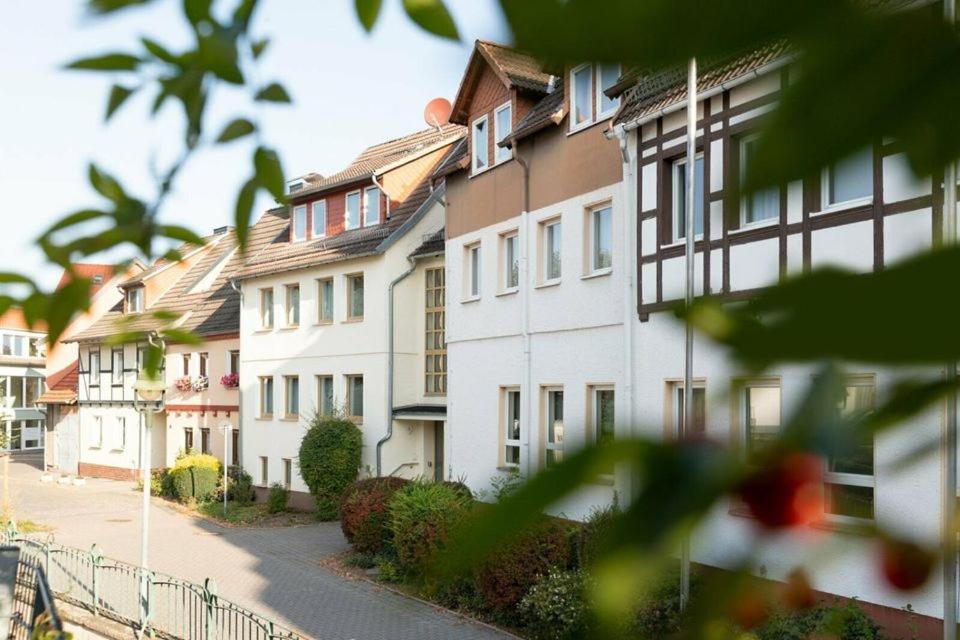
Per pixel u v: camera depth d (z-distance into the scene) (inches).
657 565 13.6
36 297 41.4
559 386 601.3
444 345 885.8
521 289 635.5
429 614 489.4
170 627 502.9
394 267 904.3
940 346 11.2
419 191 956.6
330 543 783.7
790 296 12.2
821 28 12.8
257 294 1071.0
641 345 513.0
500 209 668.1
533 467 14.6
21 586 457.7
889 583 15.5
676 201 495.2
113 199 39.3
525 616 439.5
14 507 1018.7
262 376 1059.9
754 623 14.4
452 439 718.5
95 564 551.8
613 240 549.3
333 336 961.5
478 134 703.1
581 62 12.4
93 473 1487.5
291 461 1008.9
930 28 13.2
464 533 14.8
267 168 36.7
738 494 13.2
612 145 552.4
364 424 923.4
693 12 12.2
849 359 11.7
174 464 1181.7
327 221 1016.2
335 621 522.3
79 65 31.7
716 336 13.3
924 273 11.4
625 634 14.0
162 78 33.5
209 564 710.5
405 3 17.3
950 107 13.4
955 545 15.5
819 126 13.7
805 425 12.8
